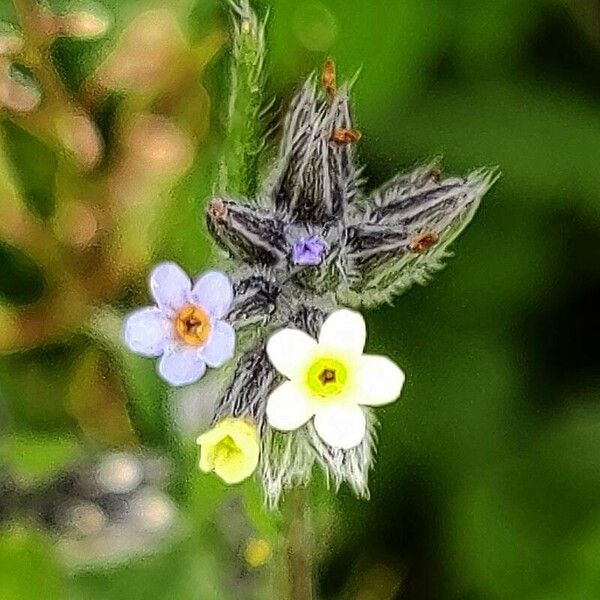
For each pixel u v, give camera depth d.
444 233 0.06
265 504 0.06
